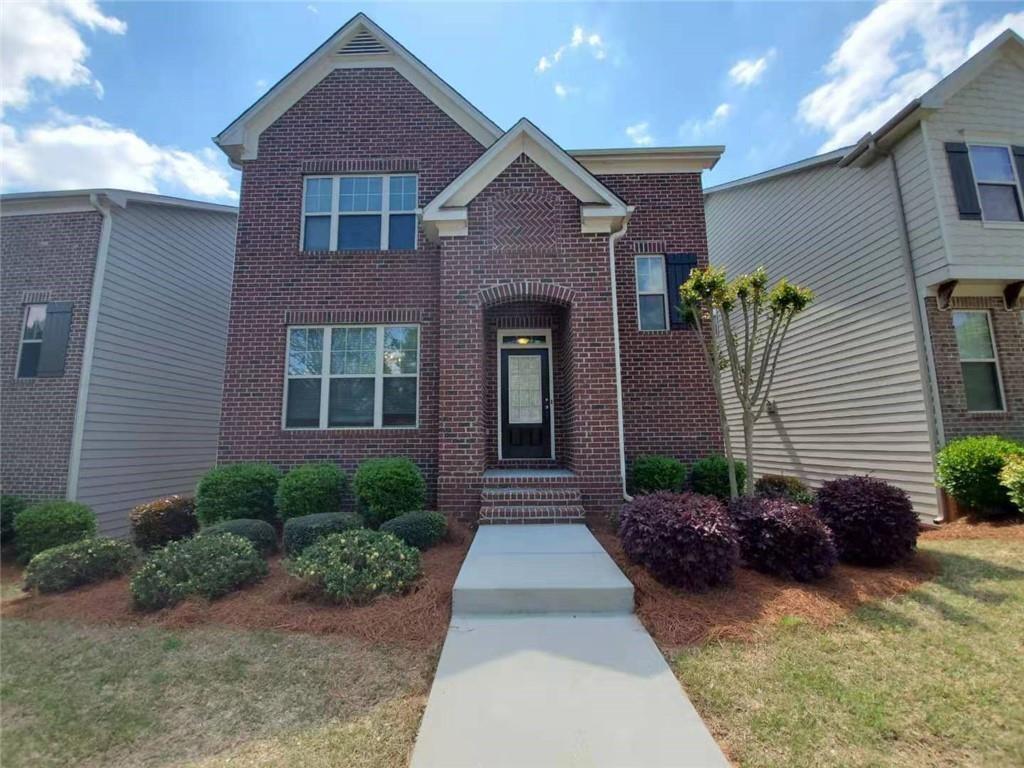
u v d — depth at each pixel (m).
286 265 9.01
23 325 9.29
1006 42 8.52
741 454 13.67
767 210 12.66
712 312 6.92
